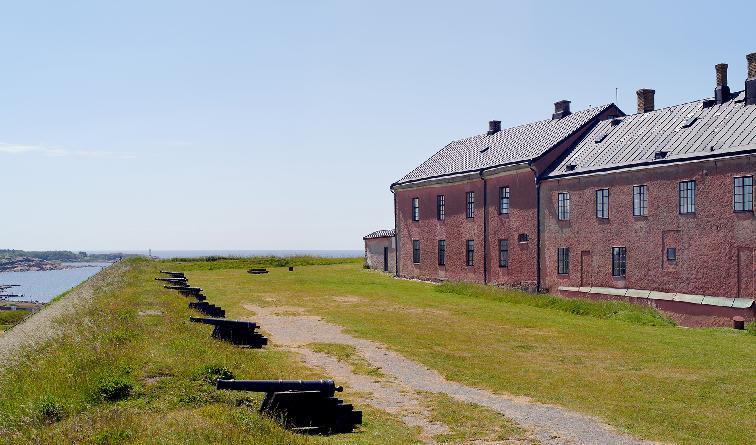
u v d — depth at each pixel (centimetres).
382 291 3684
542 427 1195
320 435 1103
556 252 3378
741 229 2458
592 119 3647
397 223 4900
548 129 3934
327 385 1155
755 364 1734
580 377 1599
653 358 1817
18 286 14175
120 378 1205
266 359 1717
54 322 2364
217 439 920
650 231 2838
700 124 2873
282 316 2642
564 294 3303
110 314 1955
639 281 2895
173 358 1365
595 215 3136
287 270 5325
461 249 4153
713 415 1281
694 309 2606
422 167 4884
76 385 1173
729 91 2983
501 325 2419
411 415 1260
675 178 2725
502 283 3781
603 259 3091
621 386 1509
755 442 1128
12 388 1223
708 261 2584
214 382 1255
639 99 3634
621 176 2983
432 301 3195
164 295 2584
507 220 3731
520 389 1483
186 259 6400
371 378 1574
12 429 981
